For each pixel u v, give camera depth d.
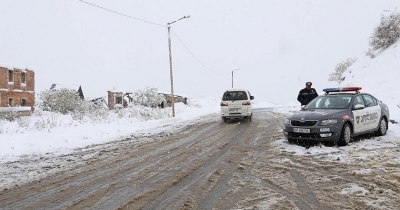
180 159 7.49
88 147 9.67
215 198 4.65
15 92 32.06
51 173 6.41
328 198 4.51
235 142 9.77
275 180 5.46
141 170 6.50
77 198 4.82
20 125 17.91
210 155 7.86
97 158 7.88
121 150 8.95
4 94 30.34
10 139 10.75
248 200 4.51
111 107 46.88
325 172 5.89
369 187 4.92
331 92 10.55
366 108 9.48
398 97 18.23
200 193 4.90
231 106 16.20
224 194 4.82
